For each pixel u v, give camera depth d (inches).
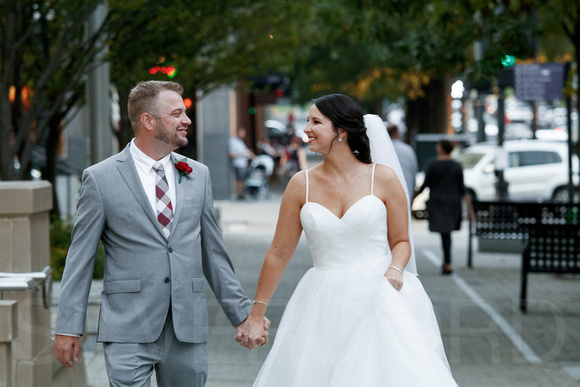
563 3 515.8
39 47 541.3
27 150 462.0
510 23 504.1
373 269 200.1
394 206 203.0
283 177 1774.1
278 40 674.2
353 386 194.2
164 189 196.7
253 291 341.4
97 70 500.4
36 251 262.8
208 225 202.7
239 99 1727.4
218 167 1175.0
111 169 194.5
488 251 680.4
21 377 241.1
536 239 459.5
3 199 255.6
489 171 1047.6
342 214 202.1
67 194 792.3
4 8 443.5
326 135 201.0
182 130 196.4
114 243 193.5
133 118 197.0
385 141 228.2
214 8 553.3
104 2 493.7
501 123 794.8
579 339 308.2
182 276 193.5
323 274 203.9
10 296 240.1
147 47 517.7
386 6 533.0
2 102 447.2
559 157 1078.4
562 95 671.1
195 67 682.8
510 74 693.3
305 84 1598.2
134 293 191.8
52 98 573.0
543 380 289.9
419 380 188.7
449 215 561.9
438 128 1278.3
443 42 528.4
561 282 534.0
